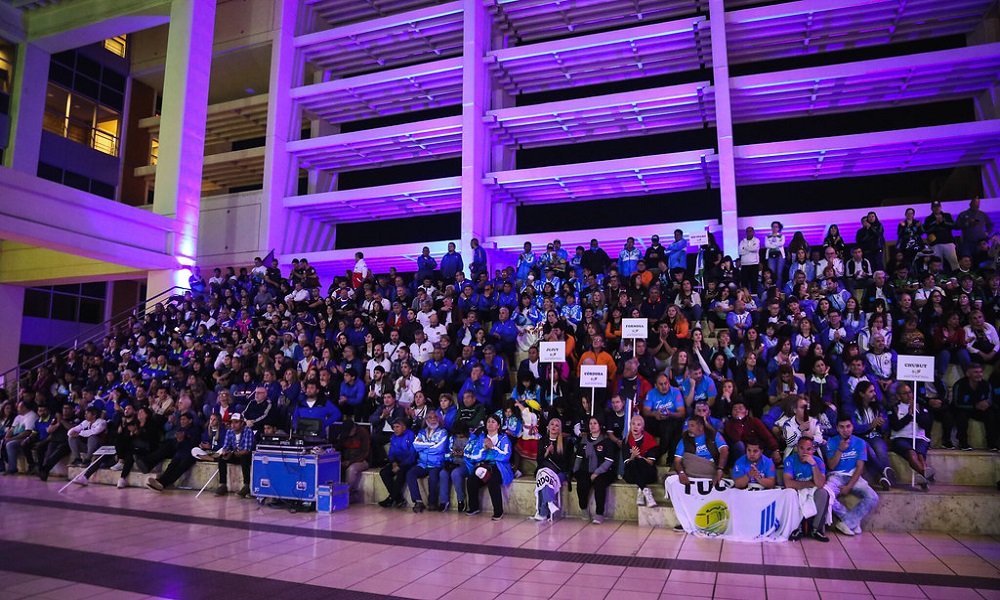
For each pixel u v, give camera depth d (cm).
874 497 757
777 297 1154
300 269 1675
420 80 2114
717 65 1728
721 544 716
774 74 1719
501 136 2089
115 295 2756
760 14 1731
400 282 1516
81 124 2544
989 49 1554
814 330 1066
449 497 937
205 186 2795
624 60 1986
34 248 2130
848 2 1655
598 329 1080
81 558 651
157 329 1673
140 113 2795
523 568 616
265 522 845
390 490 953
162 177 2006
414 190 2030
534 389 994
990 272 1169
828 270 1227
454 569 613
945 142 1625
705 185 1989
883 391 901
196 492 1093
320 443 959
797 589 546
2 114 2152
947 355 973
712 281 1288
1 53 2162
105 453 1170
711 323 1210
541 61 1998
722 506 755
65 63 2489
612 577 586
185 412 1143
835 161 1775
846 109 1872
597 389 1000
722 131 1700
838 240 1327
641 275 1347
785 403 807
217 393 1216
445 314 1344
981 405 859
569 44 1900
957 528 751
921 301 1083
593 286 1366
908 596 524
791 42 1864
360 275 1714
